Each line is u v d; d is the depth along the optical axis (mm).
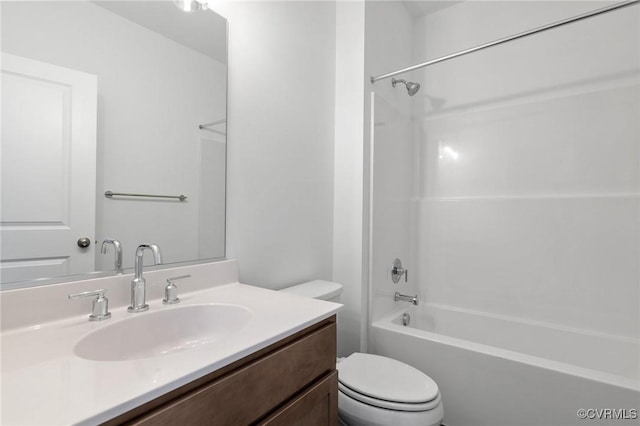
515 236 1935
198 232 1151
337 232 1847
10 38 745
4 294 708
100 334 741
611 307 1667
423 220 2279
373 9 1830
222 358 593
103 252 907
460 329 2045
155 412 499
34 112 780
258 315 844
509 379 1286
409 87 1911
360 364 1278
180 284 1050
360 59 1762
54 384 496
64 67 828
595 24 1754
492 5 2070
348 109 1810
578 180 1777
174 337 896
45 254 801
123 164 947
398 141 2090
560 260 1801
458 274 2129
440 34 2260
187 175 1113
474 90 2119
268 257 1426
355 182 1771
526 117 1937
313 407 835
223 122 1228
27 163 771
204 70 1161
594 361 1650
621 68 1685
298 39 1584
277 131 1468
